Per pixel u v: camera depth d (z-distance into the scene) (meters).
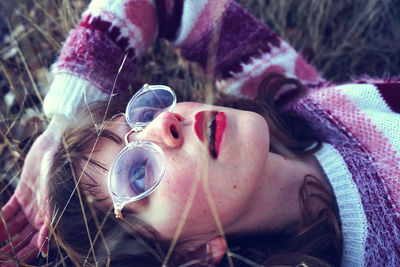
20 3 0.62
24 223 0.54
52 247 0.50
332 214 0.49
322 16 0.73
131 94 0.56
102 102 0.53
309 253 0.50
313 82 0.58
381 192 0.47
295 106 0.54
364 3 0.72
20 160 0.60
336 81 0.72
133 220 0.46
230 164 0.44
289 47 0.59
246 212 0.48
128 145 0.44
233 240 0.51
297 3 0.72
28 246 0.52
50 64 0.64
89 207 0.46
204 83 0.61
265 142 0.45
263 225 0.50
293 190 0.50
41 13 0.64
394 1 0.73
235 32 0.57
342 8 0.74
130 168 0.44
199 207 0.44
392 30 0.72
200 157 0.43
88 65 0.54
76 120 0.52
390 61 0.72
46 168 0.50
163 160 0.43
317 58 0.71
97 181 0.46
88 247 0.48
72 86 0.54
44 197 0.50
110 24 0.55
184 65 0.65
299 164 0.51
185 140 0.44
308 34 0.72
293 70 0.58
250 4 0.72
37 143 0.54
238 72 0.58
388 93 0.51
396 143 0.48
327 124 0.52
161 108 0.47
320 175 0.51
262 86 0.56
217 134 0.44
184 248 0.48
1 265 0.50
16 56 0.62
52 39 0.63
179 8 0.57
